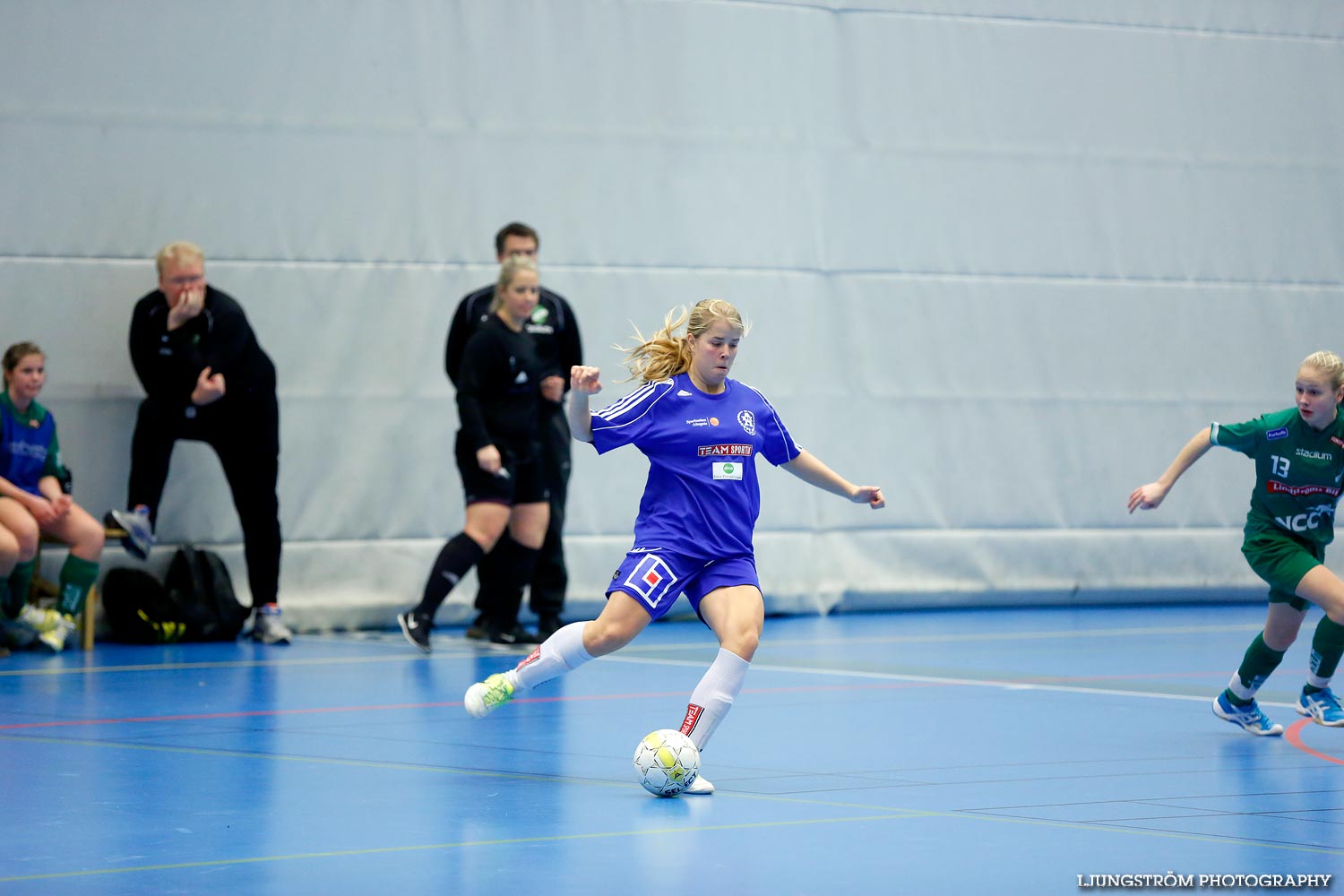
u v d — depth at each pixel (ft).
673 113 110.93
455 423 105.40
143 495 92.02
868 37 116.26
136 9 98.17
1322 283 128.88
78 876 34.42
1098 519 122.42
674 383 49.01
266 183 101.04
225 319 90.84
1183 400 124.77
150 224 98.58
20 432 85.46
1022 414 120.57
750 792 45.55
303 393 101.91
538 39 107.45
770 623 108.78
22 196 96.02
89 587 87.81
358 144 103.14
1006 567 119.96
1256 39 126.93
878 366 116.67
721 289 112.37
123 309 98.02
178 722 59.93
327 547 102.32
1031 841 38.37
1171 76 124.67
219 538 99.55
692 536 48.19
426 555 104.47
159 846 37.70
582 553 108.99
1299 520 57.82
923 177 117.80
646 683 73.97
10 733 57.00
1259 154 127.13
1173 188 124.77
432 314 104.83
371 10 103.24
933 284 118.11
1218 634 100.37
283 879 34.22
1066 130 121.70
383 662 82.02
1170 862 36.09
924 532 117.91
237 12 100.27
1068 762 51.13
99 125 97.50
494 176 106.42
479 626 96.27
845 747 54.39
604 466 109.81
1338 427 56.80
